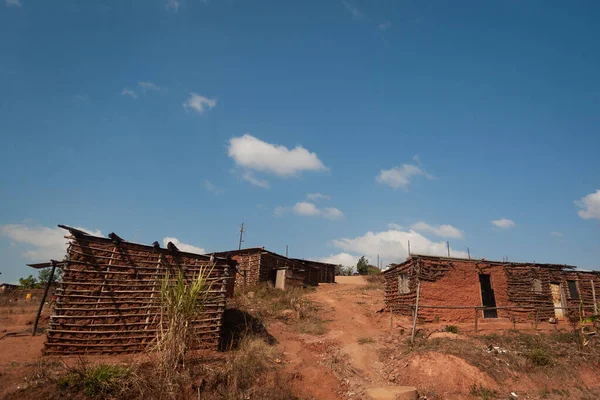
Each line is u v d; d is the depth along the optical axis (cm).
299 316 2031
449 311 2003
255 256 3403
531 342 1562
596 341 1609
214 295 1422
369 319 2127
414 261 2061
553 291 2388
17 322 1686
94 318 1218
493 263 2177
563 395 1205
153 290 1317
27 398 860
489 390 1183
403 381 1262
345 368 1353
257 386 1101
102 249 1284
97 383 921
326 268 4706
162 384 964
